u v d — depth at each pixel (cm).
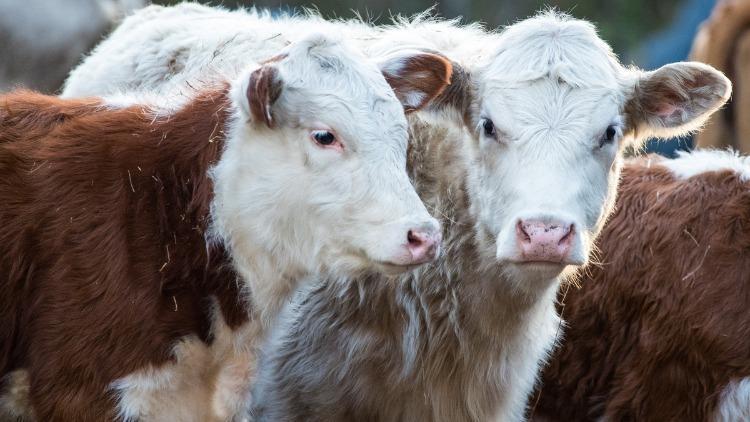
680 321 1186
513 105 1031
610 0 3812
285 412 1123
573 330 1231
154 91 1248
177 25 1334
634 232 1228
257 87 920
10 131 1009
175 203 973
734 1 2173
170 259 959
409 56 1006
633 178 1273
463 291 1091
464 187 1088
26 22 1823
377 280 1081
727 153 1351
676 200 1233
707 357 1176
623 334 1216
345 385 1100
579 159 1013
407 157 1103
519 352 1123
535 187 991
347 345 1095
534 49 1055
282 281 986
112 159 977
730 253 1190
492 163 1035
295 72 948
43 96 1064
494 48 1081
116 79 1330
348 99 945
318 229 948
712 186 1235
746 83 2147
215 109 988
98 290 945
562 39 1061
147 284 950
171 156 980
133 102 1042
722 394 1173
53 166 977
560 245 961
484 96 1053
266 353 1109
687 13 3031
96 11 1897
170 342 953
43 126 1013
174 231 967
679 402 1192
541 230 960
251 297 983
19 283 966
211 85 1030
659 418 1201
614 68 1075
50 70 1858
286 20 1368
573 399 1244
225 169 964
